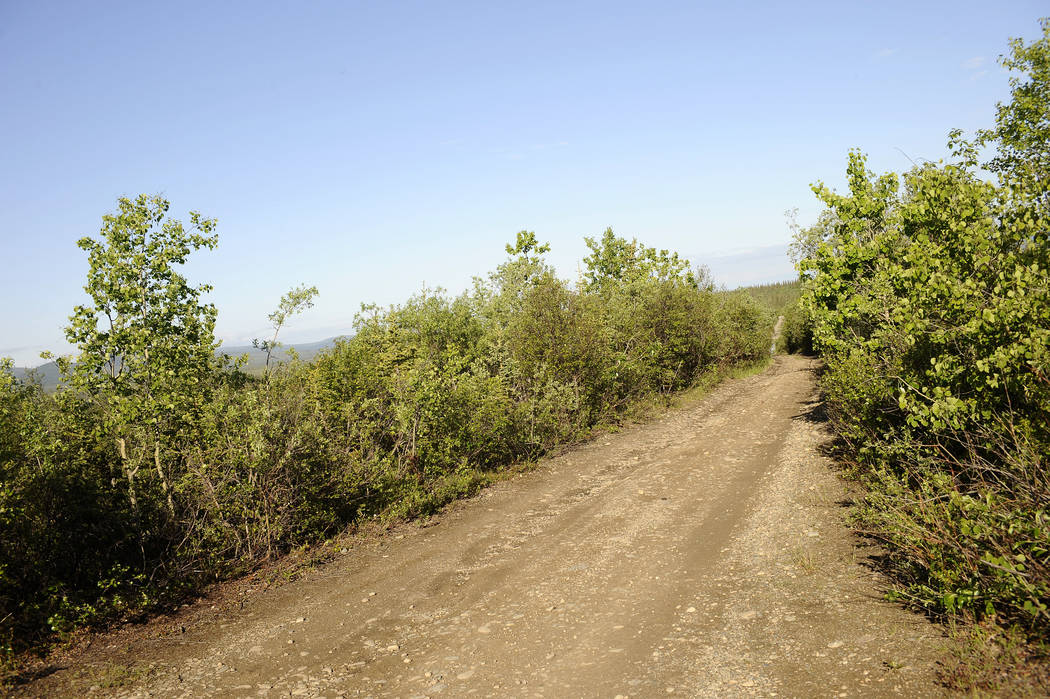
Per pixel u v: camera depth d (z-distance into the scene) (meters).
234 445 8.20
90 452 7.74
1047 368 4.50
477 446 11.88
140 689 4.86
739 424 15.28
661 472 11.18
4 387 7.66
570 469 12.16
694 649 4.75
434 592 6.66
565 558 7.31
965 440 5.71
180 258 8.94
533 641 5.27
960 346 5.80
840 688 3.86
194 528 7.79
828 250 11.21
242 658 5.36
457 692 4.55
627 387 18.56
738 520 7.99
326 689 4.74
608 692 4.30
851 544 6.43
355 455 9.57
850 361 9.45
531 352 15.19
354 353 12.99
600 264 29.92
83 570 6.91
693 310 23.23
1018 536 4.20
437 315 18.03
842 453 10.20
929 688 3.66
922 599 4.72
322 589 7.00
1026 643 3.89
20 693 4.84
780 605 5.29
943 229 6.53
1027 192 5.63
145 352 8.59
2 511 6.00
